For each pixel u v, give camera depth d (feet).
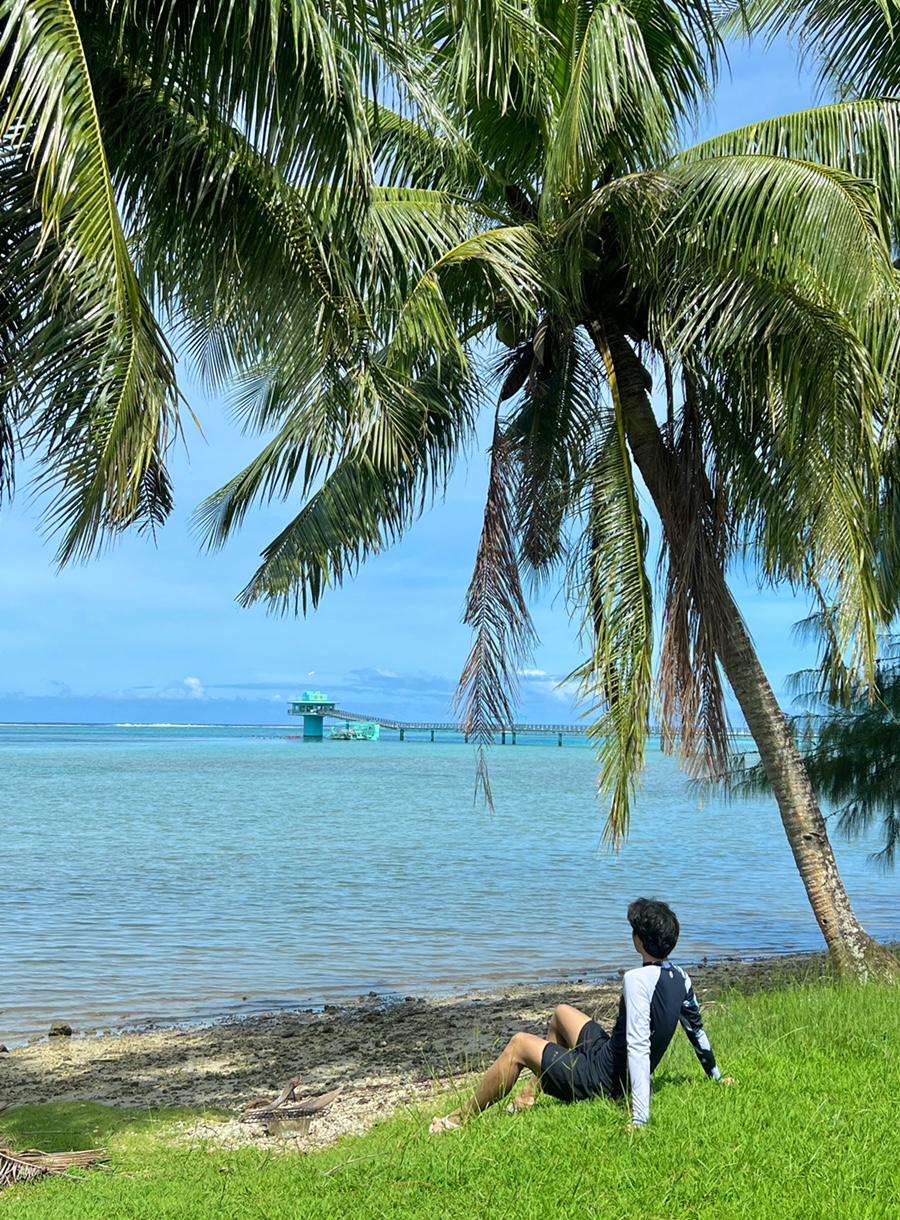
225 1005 39.09
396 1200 14.34
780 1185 13.30
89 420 19.38
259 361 36.86
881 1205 12.57
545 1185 13.96
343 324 22.06
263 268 21.17
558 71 32.73
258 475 38.60
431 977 43.60
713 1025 23.85
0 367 21.40
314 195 20.02
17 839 95.71
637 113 29.60
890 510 34.58
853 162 29.30
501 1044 31.78
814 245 25.36
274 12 17.37
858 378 26.35
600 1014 34.88
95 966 45.06
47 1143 22.89
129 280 16.78
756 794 40.09
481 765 33.99
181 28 18.89
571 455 36.35
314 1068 30.37
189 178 20.34
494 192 35.63
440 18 30.40
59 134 15.44
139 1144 22.85
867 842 101.09
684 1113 15.96
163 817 121.29
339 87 18.92
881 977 29.66
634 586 29.09
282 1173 17.78
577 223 29.07
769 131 29.99
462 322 34.83
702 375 30.73
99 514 18.44
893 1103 16.17
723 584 31.71
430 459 37.42
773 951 48.39
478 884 68.69
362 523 37.04
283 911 57.88
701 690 31.48
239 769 248.93
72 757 322.96
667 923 16.51
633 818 145.69
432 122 22.85
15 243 20.86
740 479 31.42
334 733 638.53
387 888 66.59
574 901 61.98
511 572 34.88
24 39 15.46
